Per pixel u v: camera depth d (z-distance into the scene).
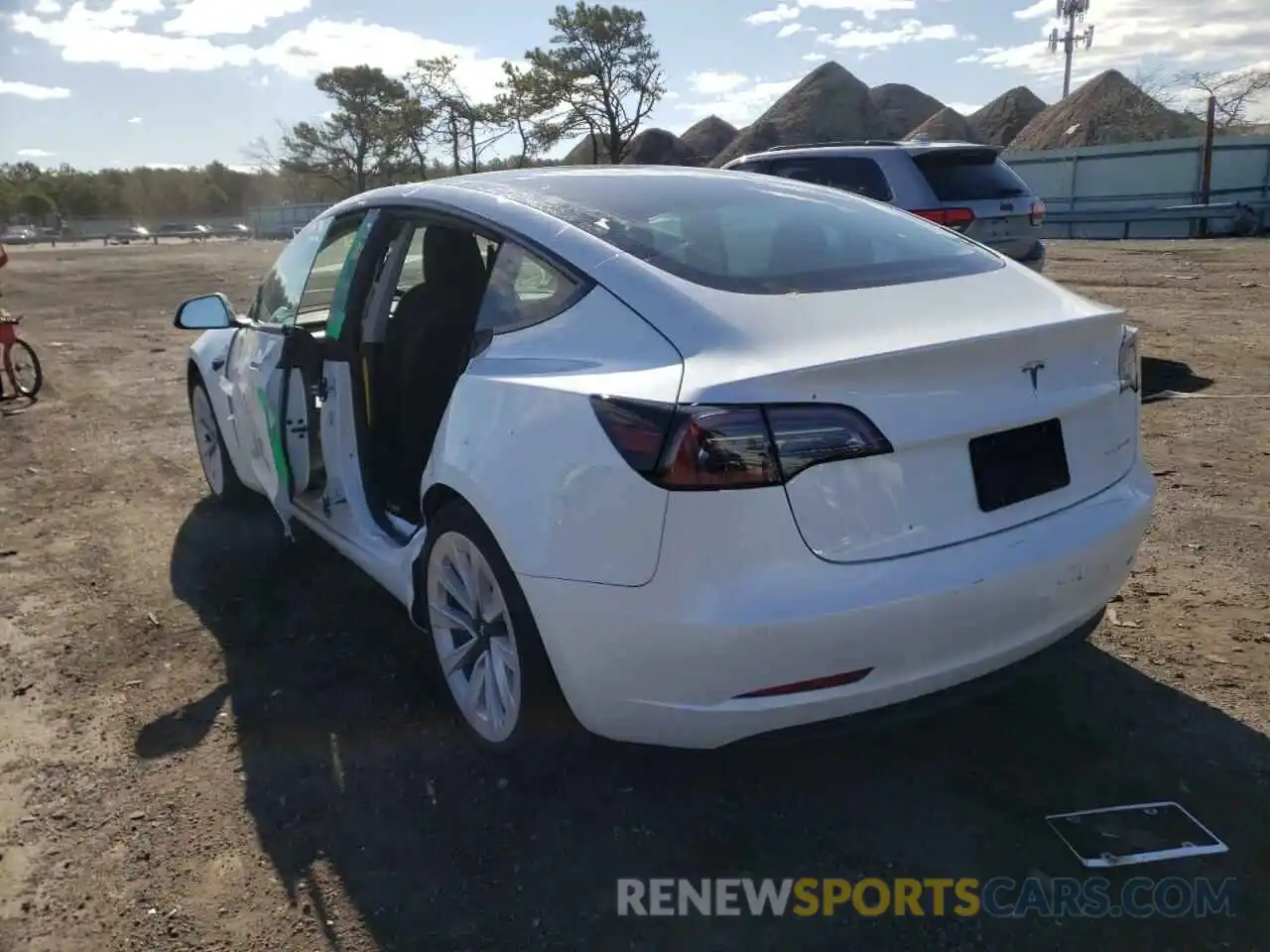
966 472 2.48
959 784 2.84
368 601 4.19
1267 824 2.62
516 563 2.60
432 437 3.71
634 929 2.38
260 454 4.29
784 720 2.38
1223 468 5.21
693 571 2.29
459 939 2.37
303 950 2.36
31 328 14.66
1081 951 2.27
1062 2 52.09
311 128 53.47
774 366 2.32
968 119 49.53
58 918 2.48
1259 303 10.89
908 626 2.35
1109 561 2.74
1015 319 2.68
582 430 2.46
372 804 2.87
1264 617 3.63
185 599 4.31
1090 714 3.11
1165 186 26.06
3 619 4.18
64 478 6.29
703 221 3.12
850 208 3.50
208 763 3.10
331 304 3.74
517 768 2.95
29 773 3.08
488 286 3.09
